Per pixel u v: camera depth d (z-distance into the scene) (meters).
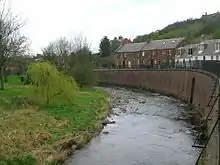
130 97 60.03
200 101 42.16
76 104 40.81
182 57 89.56
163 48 102.81
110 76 101.25
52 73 36.75
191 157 23.14
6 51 43.69
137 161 22.39
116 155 23.66
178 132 30.52
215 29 124.25
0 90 43.53
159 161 22.42
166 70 69.56
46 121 29.47
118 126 33.47
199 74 45.69
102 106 43.41
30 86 38.09
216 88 29.72
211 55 74.94
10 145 21.47
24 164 18.34
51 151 21.80
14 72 81.44
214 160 17.48
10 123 26.80
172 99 56.75
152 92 72.12
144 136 29.31
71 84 41.28
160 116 38.94
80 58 69.88
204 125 30.22
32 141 23.06
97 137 28.67
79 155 23.39
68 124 29.66
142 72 84.31
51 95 37.09
